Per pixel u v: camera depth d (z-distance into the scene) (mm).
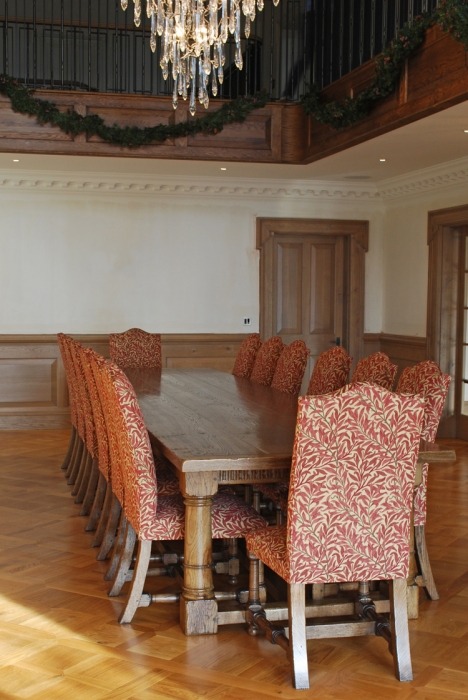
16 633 3254
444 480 6117
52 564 4133
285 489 3938
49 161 7363
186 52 4742
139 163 7426
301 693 2783
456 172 7164
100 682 2834
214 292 8703
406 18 7090
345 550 2850
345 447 2785
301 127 7074
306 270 8984
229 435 3602
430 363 3703
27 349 8312
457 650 3156
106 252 8461
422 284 8148
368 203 8906
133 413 3246
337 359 4895
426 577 3672
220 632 3309
